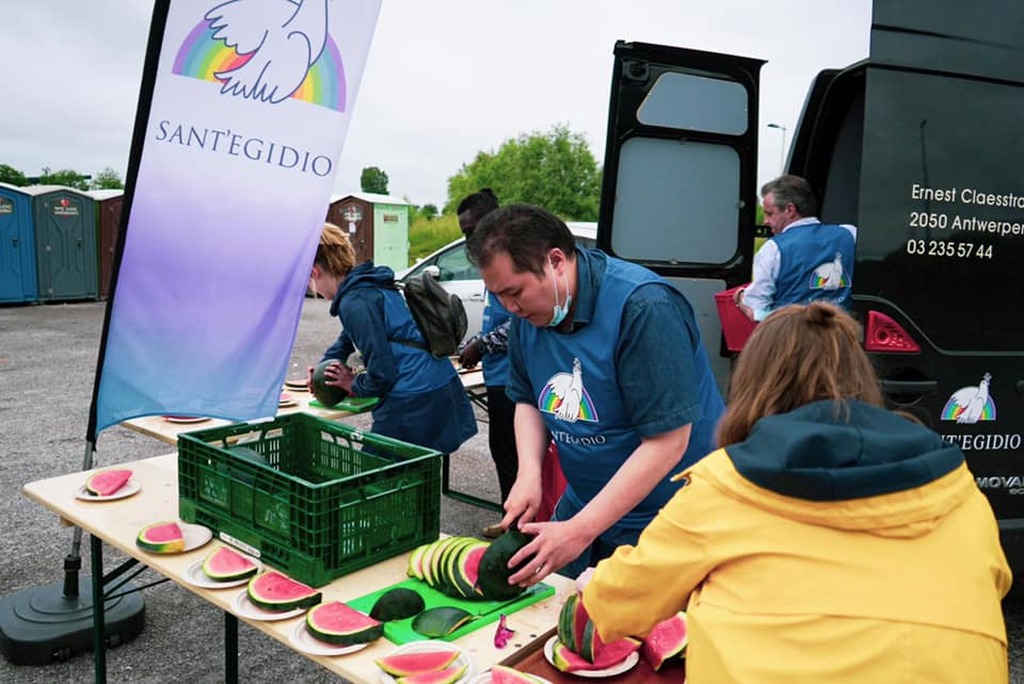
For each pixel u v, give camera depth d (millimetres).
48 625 3449
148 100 2586
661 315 1978
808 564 1201
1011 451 3252
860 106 4715
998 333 3184
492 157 44125
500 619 1853
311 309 17609
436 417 3932
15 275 15492
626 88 4352
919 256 3064
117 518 2529
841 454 1187
